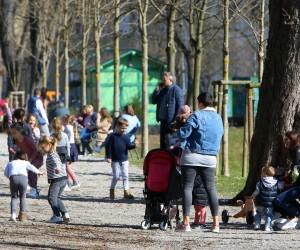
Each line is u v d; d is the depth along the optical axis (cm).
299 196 2567
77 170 4806
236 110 11012
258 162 3144
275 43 3109
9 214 2936
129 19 8356
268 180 2586
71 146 3934
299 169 2641
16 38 10650
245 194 3181
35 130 4253
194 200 2612
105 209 3112
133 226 2658
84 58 7831
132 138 5091
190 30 5081
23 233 2464
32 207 3142
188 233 2505
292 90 3078
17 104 9838
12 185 2762
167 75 3631
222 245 2266
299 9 3062
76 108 10781
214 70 12206
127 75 10588
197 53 5028
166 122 3612
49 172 2766
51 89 13312
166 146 3588
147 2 5522
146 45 5609
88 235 2439
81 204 3262
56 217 2742
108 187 3916
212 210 2533
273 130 3092
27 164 2784
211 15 5384
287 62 3078
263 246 2248
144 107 5691
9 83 10744
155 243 2297
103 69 10738
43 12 8819
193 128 2505
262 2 4328
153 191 2569
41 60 9656
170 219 2603
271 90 3119
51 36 8925
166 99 3622
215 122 2519
